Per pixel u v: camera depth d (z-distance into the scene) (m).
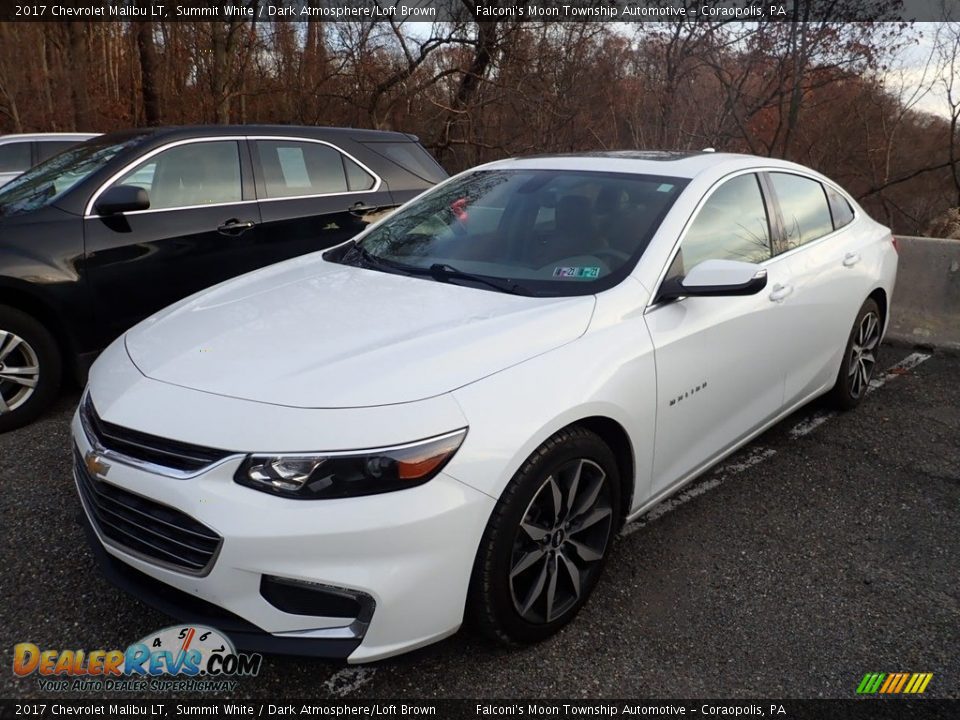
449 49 14.45
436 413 2.20
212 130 5.03
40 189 4.64
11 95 14.75
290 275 3.35
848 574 3.08
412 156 6.17
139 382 2.42
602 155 3.86
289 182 5.34
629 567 3.07
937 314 6.26
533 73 13.78
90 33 17.12
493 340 2.49
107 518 2.38
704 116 13.38
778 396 3.78
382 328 2.60
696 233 3.21
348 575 2.08
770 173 3.89
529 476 2.36
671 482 3.11
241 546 2.05
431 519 2.13
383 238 3.68
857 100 14.02
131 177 4.61
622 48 13.68
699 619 2.77
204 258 4.86
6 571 2.88
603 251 3.08
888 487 3.83
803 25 12.04
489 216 3.50
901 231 15.54
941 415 4.82
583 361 2.57
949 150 13.91
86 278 4.34
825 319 4.03
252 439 2.11
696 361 3.02
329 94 14.16
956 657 2.62
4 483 3.55
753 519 3.49
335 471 2.08
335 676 2.44
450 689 2.40
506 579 2.36
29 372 4.18
